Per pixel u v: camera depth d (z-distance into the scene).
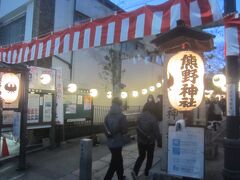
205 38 5.89
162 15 6.18
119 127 6.92
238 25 5.51
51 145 11.21
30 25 15.07
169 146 5.97
